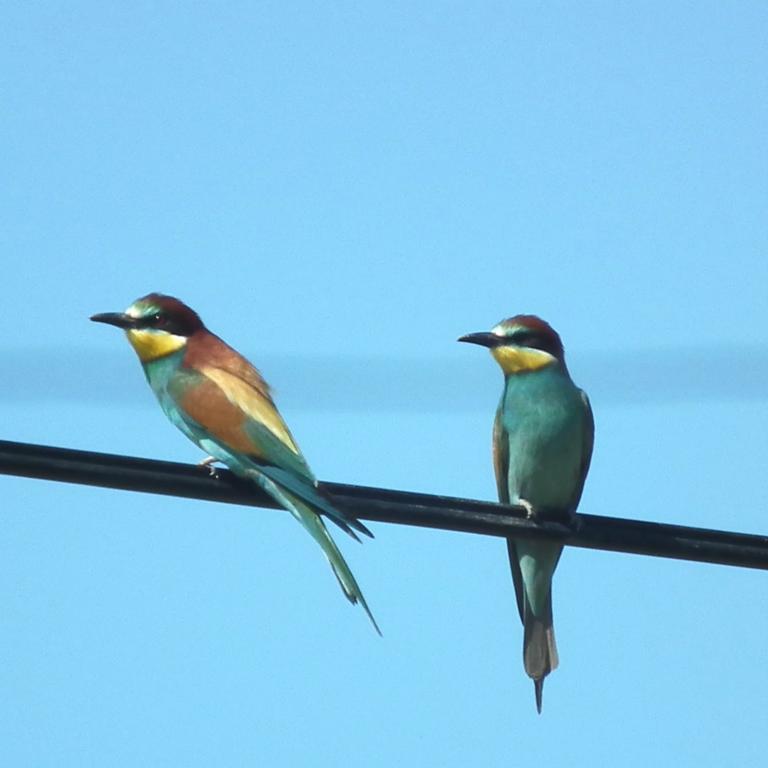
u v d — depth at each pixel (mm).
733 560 10602
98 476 9484
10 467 9250
